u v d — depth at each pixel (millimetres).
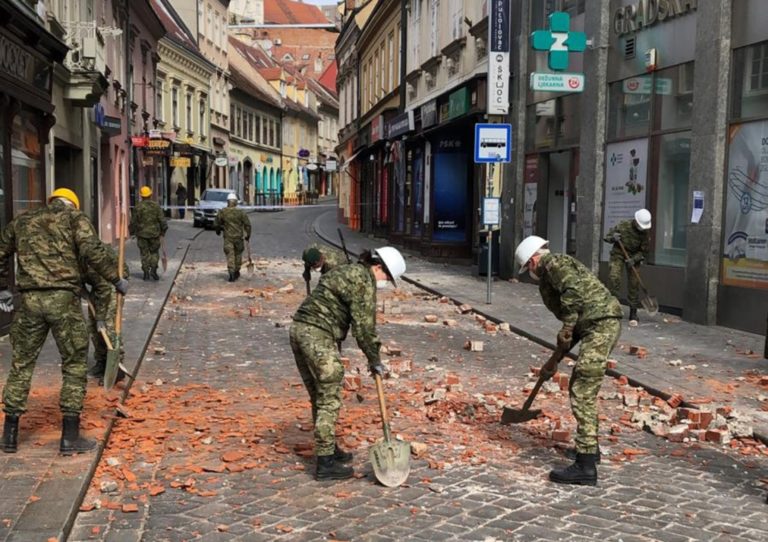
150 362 8922
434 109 22281
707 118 11445
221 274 18812
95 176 21516
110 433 5926
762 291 10555
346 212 43625
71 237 5320
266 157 64312
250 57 68438
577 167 15672
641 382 7867
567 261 5402
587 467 5133
